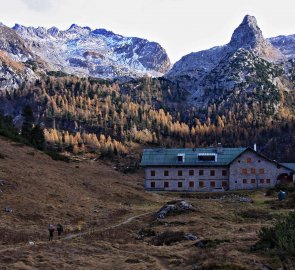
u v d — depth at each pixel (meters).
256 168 95.31
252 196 78.88
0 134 103.56
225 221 48.47
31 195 58.03
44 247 34.53
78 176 84.06
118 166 181.38
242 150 100.12
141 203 71.50
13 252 32.28
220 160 97.88
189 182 97.69
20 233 40.88
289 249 25.50
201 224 45.38
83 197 65.56
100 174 103.12
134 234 43.50
